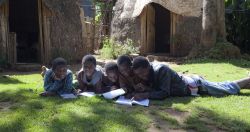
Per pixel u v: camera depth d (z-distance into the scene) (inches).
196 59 519.8
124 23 634.8
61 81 251.8
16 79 359.9
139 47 612.4
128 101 230.5
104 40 681.6
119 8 655.8
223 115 204.8
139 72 238.2
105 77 258.8
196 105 225.0
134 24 620.4
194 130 185.0
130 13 626.2
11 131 179.8
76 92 252.8
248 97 248.4
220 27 544.7
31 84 312.5
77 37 528.4
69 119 196.1
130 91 249.0
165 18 658.8
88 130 179.0
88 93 252.5
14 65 466.6
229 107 221.9
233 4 666.8
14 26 598.2
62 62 247.0
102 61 546.0
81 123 189.2
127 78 247.9
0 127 185.3
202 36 543.2
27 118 198.4
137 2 618.5
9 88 286.0
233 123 192.2
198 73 391.2
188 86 253.3
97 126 184.1
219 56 516.4
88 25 725.3
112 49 590.2
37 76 387.9
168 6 571.5
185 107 220.8
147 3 585.6
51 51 495.2
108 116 199.8
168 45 658.8
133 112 208.5
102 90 257.1
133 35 622.5
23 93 257.8
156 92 239.3
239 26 661.3
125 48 591.8
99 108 215.0
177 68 438.9
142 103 226.7
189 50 585.6
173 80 246.2
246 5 657.6
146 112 210.8
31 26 594.9
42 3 485.4
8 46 467.5
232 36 674.8
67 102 230.1
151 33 624.4
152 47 629.3
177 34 587.5
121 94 239.1
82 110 211.8
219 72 396.2
